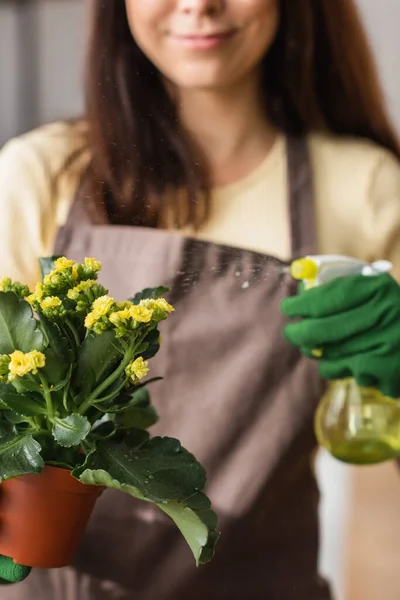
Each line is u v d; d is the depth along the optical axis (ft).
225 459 4.17
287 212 4.21
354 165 4.39
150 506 4.01
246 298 4.09
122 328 2.71
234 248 4.03
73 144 4.04
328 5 4.21
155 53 3.75
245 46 3.87
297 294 3.93
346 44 4.30
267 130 4.29
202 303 4.10
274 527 4.21
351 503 8.74
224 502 4.15
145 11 3.70
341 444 3.65
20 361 2.69
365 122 4.46
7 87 9.89
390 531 8.11
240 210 4.14
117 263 3.96
